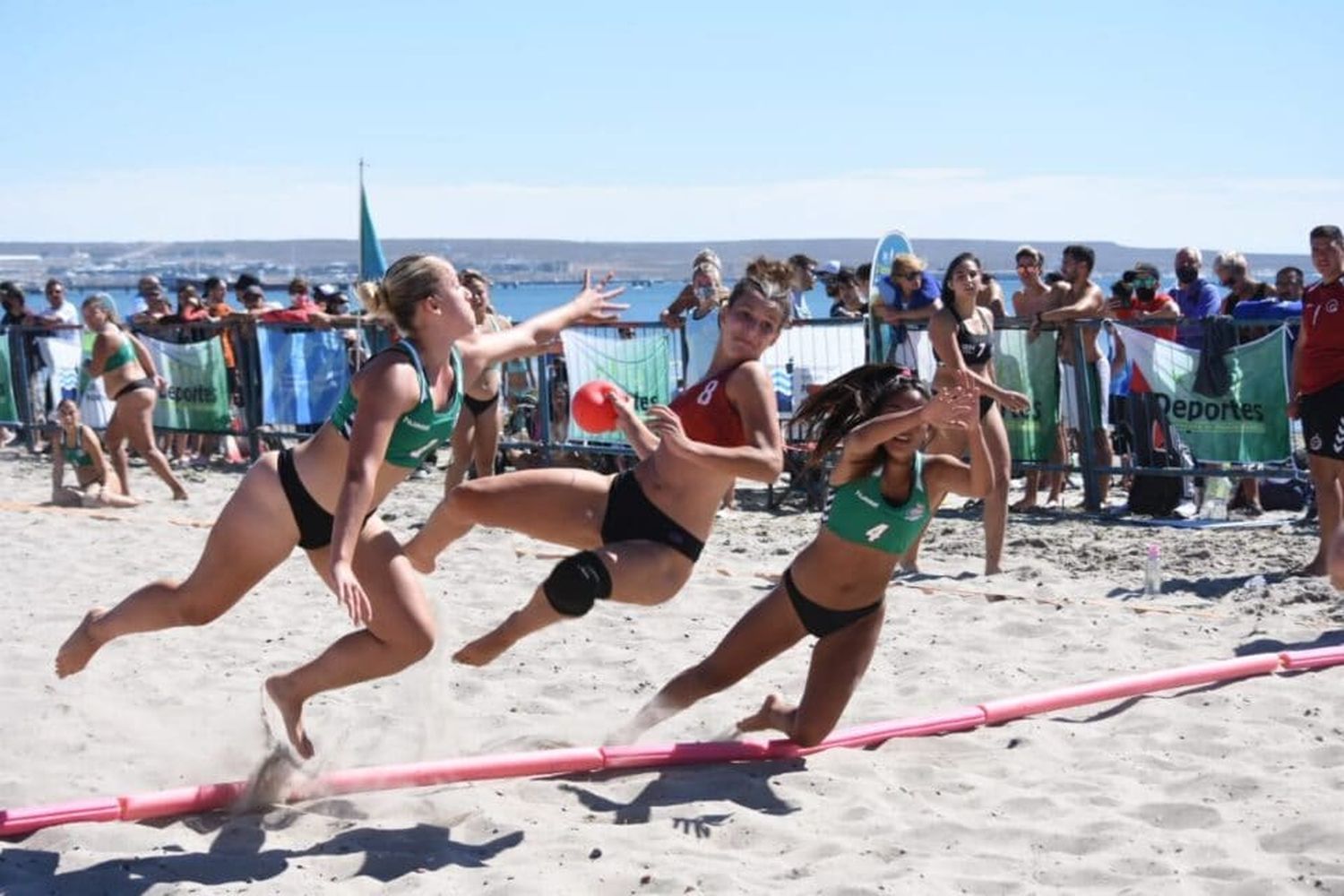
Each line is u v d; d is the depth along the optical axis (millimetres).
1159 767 5020
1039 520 10875
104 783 5016
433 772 4844
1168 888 3951
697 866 4148
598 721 5750
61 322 16766
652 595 4750
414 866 4168
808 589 5020
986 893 3947
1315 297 8023
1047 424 11102
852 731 5363
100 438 15906
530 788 4844
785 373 11688
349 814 4637
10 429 17094
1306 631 7039
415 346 4445
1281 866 4105
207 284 15430
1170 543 9656
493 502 5016
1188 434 10508
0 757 5301
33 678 6344
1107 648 6836
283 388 14438
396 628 4531
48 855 4254
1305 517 10484
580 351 12422
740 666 5195
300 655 6805
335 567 4137
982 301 11867
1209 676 5977
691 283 11938
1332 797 4613
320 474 4496
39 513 11586
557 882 4016
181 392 14922
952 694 6090
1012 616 7496
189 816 4609
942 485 4914
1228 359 10242
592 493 4973
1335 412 7969
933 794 4812
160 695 6102
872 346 11477
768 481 4621
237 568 4602
